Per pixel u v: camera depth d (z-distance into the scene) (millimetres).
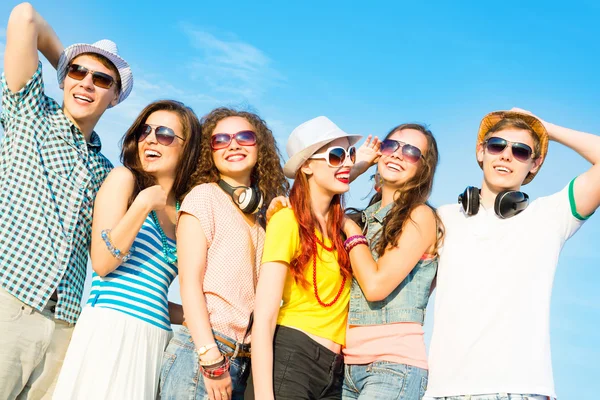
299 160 3938
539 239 3924
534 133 4199
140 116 4379
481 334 3732
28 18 4344
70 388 3664
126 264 3990
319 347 3701
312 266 3779
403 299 3939
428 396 3795
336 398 3834
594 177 3900
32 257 4074
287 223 3783
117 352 3748
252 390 4105
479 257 3939
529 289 3807
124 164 4414
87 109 4535
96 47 4645
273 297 3611
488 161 4168
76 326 3879
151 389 3895
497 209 3996
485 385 3637
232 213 4016
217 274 3822
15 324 3988
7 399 3994
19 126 4312
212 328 3715
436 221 4137
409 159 4156
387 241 3980
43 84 4449
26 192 4184
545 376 3645
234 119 4254
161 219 4332
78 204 4316
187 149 4336
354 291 3980
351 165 4012
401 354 3764
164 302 4090
